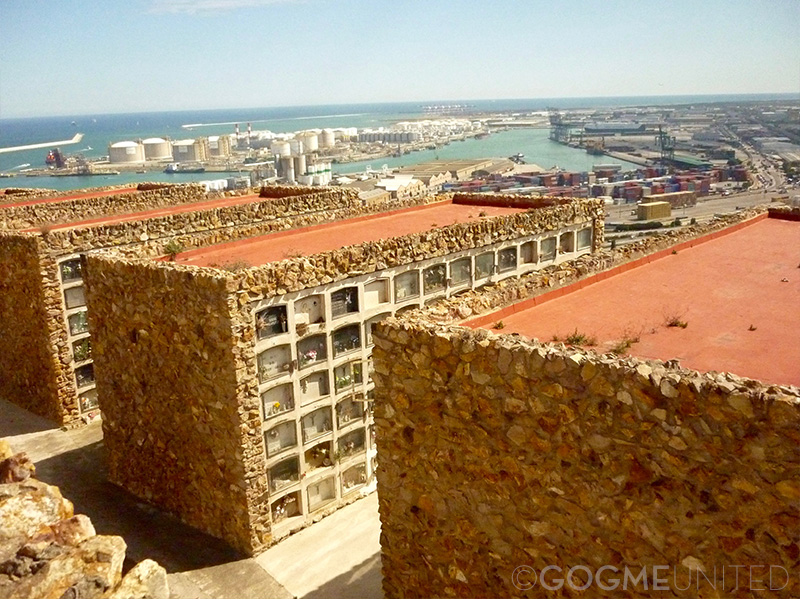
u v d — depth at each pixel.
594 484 10.12
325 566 18.39
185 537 19.97
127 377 21.42
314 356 19.53
